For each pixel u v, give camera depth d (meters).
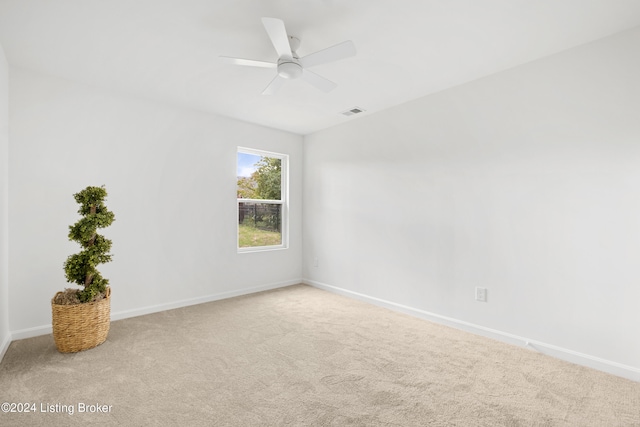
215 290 3.98
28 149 2.77
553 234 2.48
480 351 2.57
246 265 4.29
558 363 2.37
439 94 3.21
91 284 2.61
